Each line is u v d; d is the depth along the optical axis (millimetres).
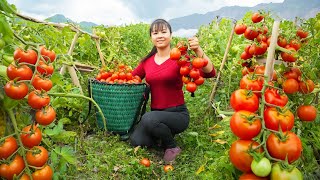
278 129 1575
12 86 1997
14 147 2080
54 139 2846
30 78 2084
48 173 2174
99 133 4672
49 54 2322
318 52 2361
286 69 2031
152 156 4379
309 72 2031
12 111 2168
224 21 9570
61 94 2455
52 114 2174
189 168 3951
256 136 1596
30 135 2111
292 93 2043
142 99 4680
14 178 2047
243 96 1633
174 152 4262
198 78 4125
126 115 4688
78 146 4090
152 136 4465
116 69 4949
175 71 4273
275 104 1642
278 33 2031
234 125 1591
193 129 5000
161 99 4414
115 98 4613
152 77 4383
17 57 2086
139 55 9930
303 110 2020
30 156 2115
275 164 1519
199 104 5637
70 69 4992
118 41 8086
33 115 2482
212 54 7305
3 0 1995
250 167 1569
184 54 4117
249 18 5465
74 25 5398
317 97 2289
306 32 2312
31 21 3621
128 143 4633
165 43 4383
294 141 1536
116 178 3740
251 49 2406
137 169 3887
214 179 2025
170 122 4238
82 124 4770
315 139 2229
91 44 6676
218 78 5531
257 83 1708
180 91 4473
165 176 3857
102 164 3904
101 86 4633
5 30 2059
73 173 3461
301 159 2164
